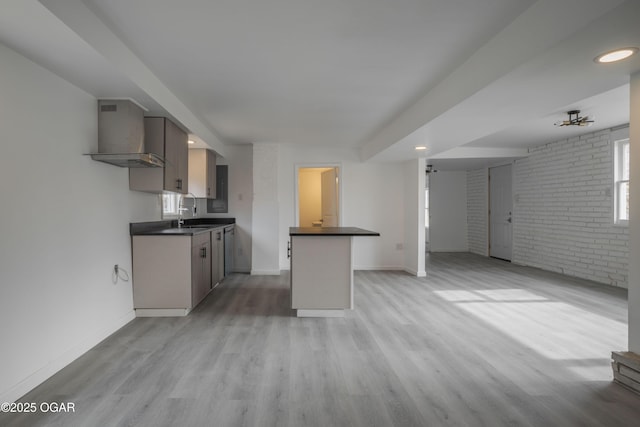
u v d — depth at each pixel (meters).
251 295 4.73
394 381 2.35
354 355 2.78
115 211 3.39
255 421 1.90
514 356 2.75
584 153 5.57
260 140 5.92
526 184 7.00
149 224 4.14
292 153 6.61
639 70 2.19
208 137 5.03
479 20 2.14
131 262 3.72
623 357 2.27
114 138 3.08
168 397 2.14
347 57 2.66
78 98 2.80
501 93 2.58
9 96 2.11
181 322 3.59
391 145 4.77
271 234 6.19
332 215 7.07
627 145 4.98
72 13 1.86
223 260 5.51
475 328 3.40
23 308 2.21
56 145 2.54
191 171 5.54
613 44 1.84
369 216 6.74
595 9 1.60
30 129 2.28
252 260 6.18
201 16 2.09
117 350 2.88
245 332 3.30
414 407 2.04
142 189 3.67
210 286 4.65
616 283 5.11
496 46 2.31
